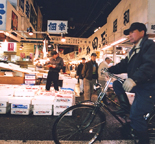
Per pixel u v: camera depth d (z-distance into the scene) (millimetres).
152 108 1913
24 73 6062
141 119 1936
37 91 3693
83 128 2221
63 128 2258
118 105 2207
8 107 3645
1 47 8461
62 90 4094
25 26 7832
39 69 8336
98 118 2287
